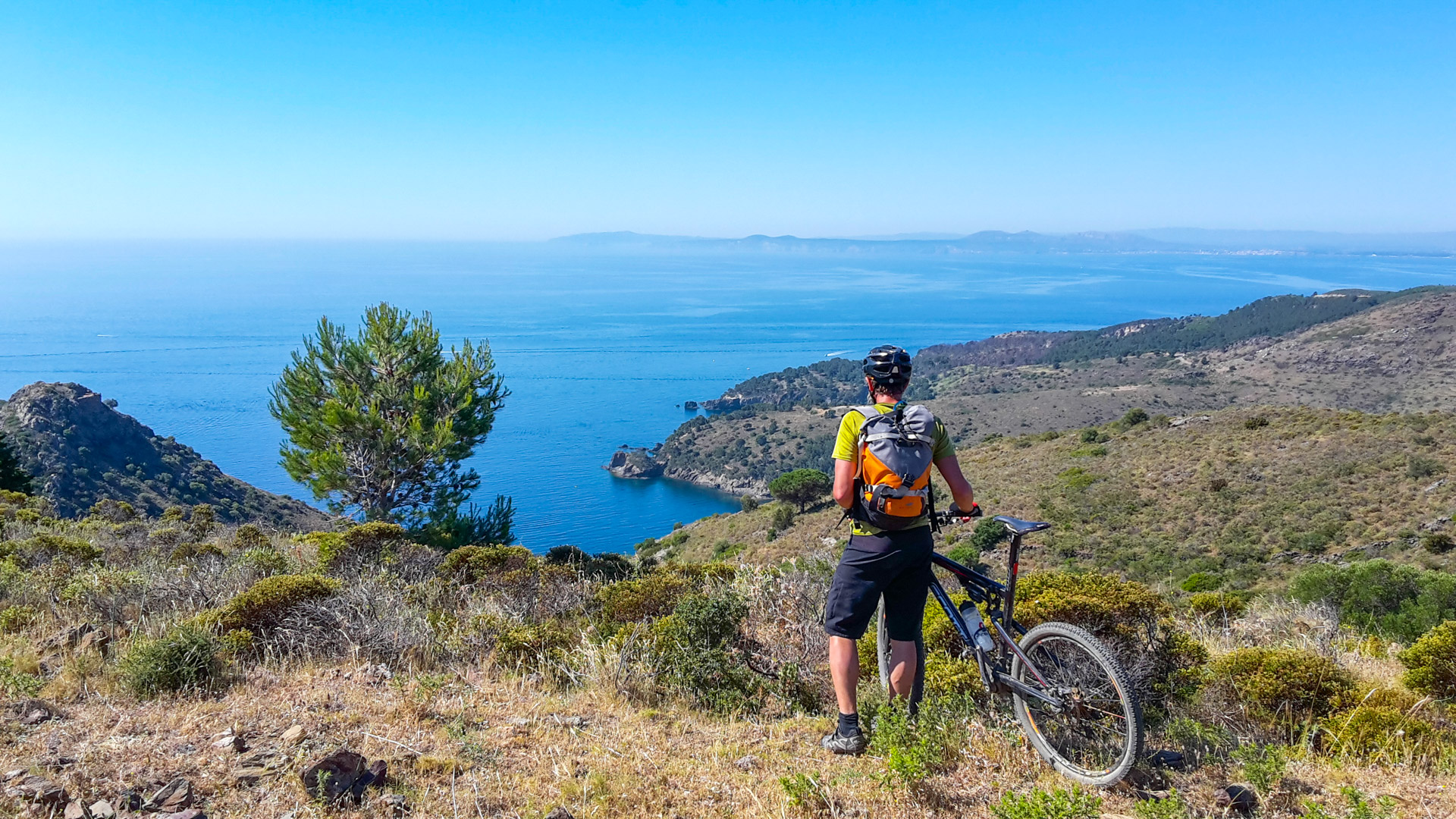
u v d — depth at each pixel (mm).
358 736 3416
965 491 3600
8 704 3441
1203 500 42938
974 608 3723
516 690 4414
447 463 17641
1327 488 40156
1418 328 160625
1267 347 186000
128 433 72438
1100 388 178125
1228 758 3582
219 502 69812
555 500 179000
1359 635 7426
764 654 5133
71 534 13367
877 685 4414
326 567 8188
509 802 2928
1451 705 4430
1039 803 2834
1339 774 3477
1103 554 37781
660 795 3057
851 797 3102
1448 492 35875
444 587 7371
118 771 2926
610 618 6266
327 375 17156
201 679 4008
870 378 3629
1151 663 4289
